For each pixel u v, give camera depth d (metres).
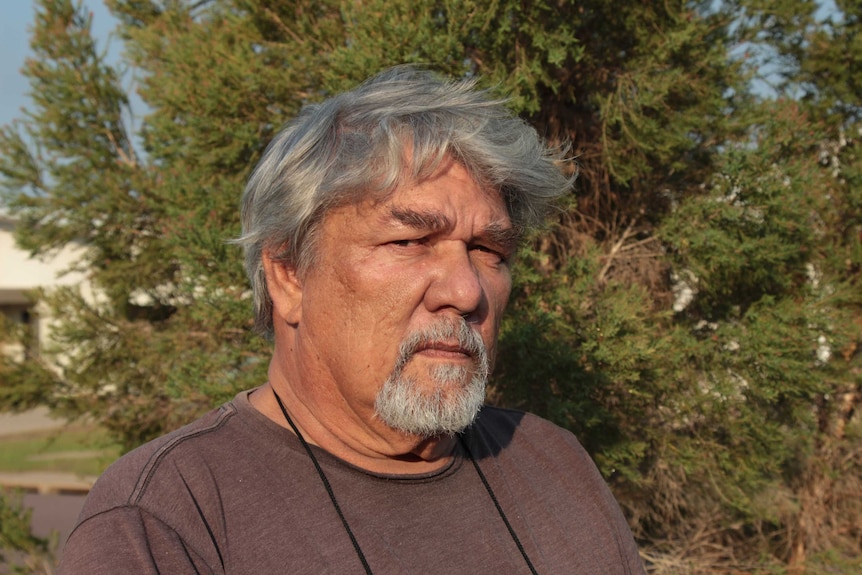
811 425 4.41
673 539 4.97
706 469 4.23
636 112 4.00
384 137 1.19
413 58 3.44
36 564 4.63
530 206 1.41
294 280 1.32
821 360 4.42
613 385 3.76
